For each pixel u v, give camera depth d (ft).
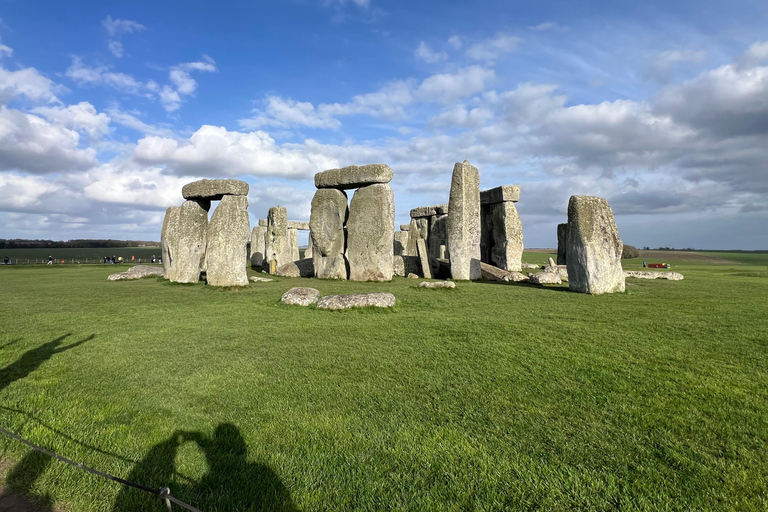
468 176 55.52
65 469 10.35
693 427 11.93
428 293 39.22
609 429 11.91
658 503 8.83
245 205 45.80
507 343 21.03
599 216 41.01
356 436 11.60
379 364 17.88
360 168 53.36
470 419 12.61
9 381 15.90
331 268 56.59
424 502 8.95
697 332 23.00
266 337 22.80
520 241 70.59
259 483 9.60
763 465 10.10
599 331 23.45
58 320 27.25
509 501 8.98
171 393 14.75
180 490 9.41
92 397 14.37
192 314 29.43
